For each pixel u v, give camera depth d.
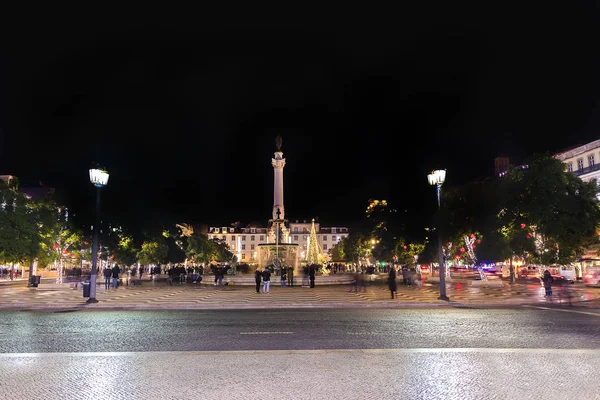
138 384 6.64
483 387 6.40
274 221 52.19
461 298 23.12
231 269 48.56
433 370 7.39
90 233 39.59
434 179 23.55
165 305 20.42
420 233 46.47
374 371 7.34
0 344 10.40
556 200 28.16
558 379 6.81
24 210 28.92
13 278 60.25
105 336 11.59
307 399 5.88
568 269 41.44
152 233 49.88
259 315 16.70
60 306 20.28
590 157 52.44
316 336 11.38
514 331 12.07
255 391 6.25
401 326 13.22
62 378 7.02
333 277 41.84
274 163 54.56
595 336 11.18
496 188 32.81
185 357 8.52
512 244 31.16
